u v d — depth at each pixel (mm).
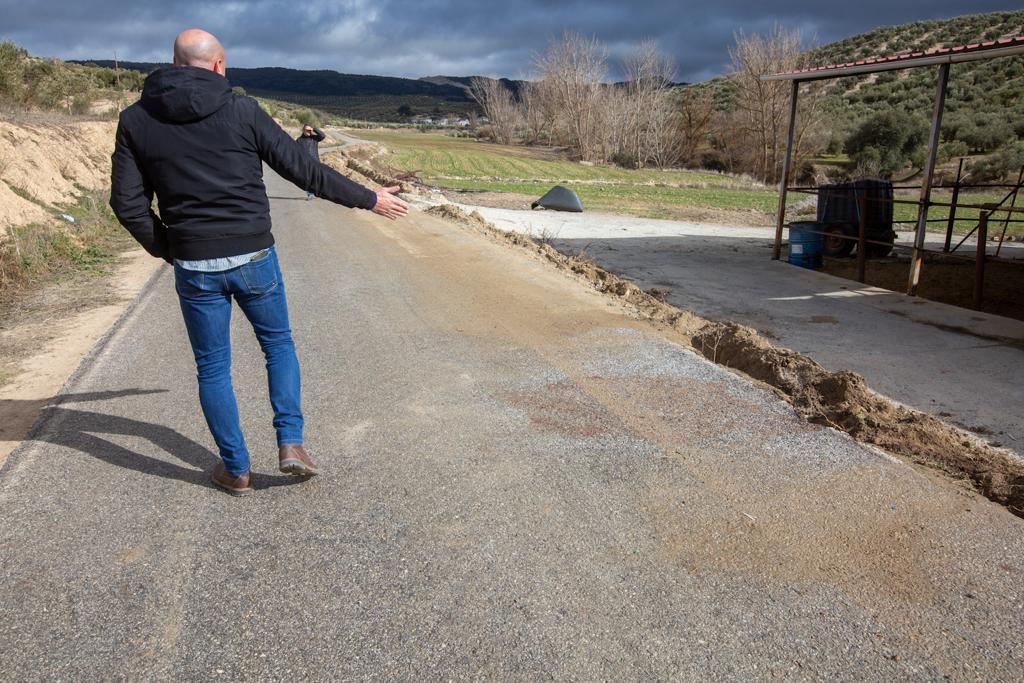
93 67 54594
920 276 11562
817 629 2359
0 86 24000
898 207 25844
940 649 2270
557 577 2627
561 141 77625
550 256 10281
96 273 8734
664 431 3895
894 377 5770
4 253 8414
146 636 2330
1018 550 2791
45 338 6020
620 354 5242
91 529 2945
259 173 2889
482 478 3375
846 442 3754
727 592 2543
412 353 5312
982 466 3576
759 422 4012
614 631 2348
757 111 51188
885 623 2391
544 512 3072
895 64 9328
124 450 3680
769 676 2156
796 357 5008
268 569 2686
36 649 2266
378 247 10391
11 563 2713
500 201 26016
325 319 6324
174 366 5070
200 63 2771
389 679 2145
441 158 54812
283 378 3160
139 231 2865
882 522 2986
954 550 2789
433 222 13648
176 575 2648
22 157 14148
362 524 2984
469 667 2189
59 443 3746
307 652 2258
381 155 54125
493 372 4863
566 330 5891
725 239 16469
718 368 4938
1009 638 2320
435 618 2412
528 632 2344
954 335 7168
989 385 5570
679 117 65500
